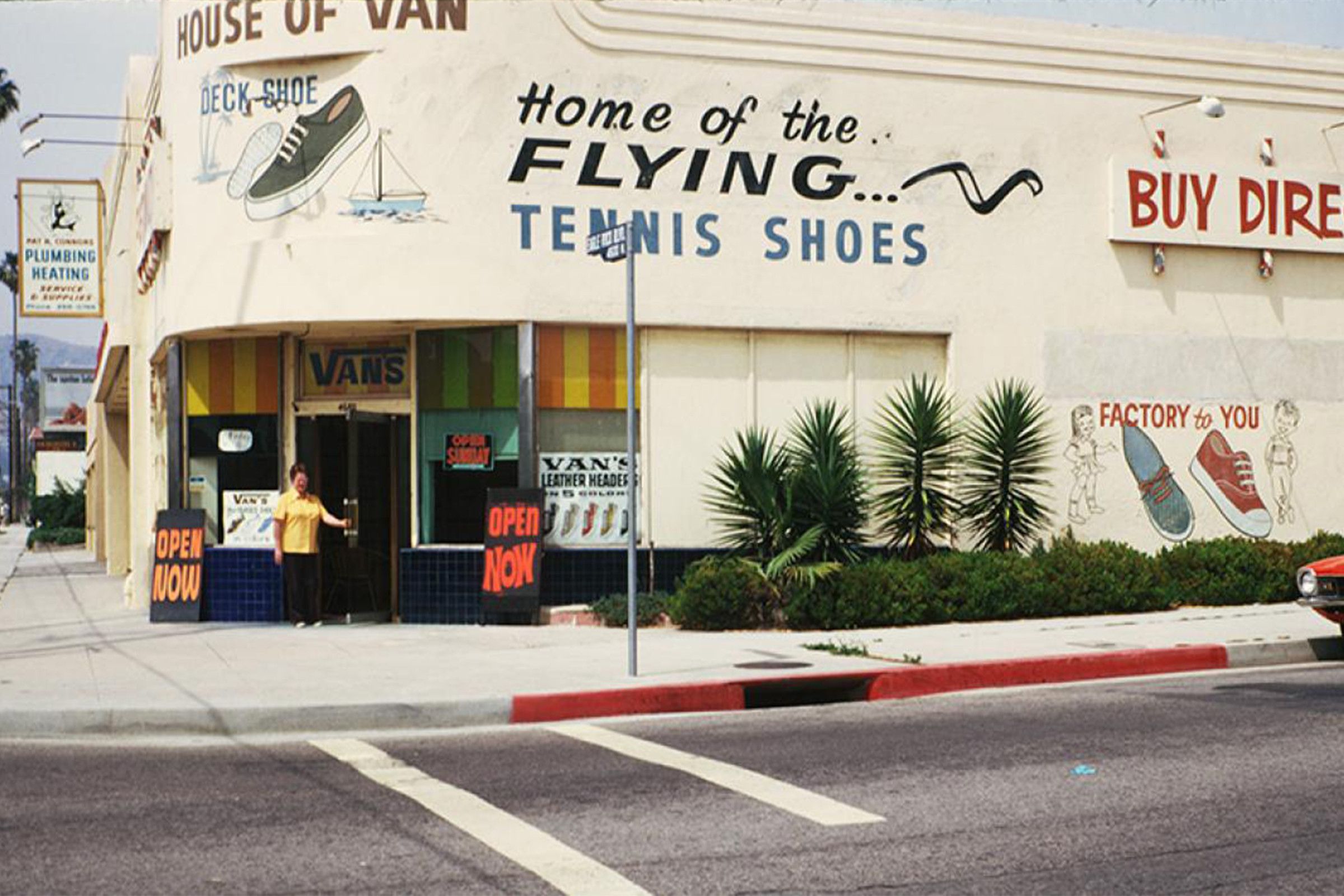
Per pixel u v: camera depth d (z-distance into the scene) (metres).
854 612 16.14
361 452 17.89
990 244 19.09
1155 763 9.08
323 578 17.92
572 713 11.56
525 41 17.30
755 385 18.12
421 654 14.36
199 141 17.95
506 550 17.06
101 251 26.89
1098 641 14.78
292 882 6.56
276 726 10.95
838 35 18.41
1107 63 19.67
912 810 7.89
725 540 17.78
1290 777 8.58
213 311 17.66
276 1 17.30
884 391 18.72
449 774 9.09
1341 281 21.05
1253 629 15.65
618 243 13.02
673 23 17.80
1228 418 20.28
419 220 17.09
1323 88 20.86
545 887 6.44
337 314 17.06
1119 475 19.64
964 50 18.98
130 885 6.51
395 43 17.11
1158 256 19.89
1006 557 17.20
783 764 9.24
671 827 7.55
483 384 17.61
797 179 18.25
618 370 17.66
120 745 10.38
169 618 18.22
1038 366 19.28
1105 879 6.53
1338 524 20.84
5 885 6.51
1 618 20.47
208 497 18.64
